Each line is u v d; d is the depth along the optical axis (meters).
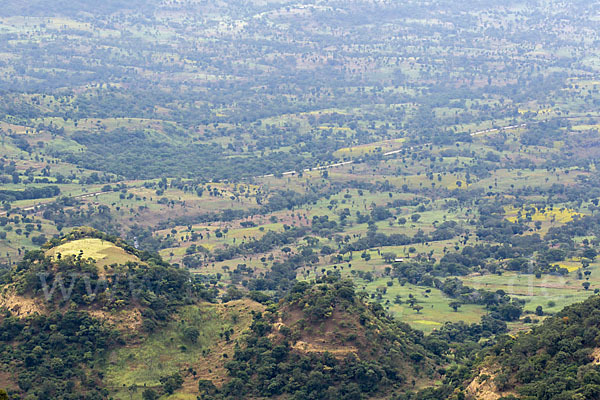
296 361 179.00
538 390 144.88
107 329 187.00
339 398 171.38
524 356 160.75
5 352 180.75
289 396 172.38
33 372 175.75
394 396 173.00
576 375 145.75
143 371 182.62
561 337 160.25
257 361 181.50
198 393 176.25
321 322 184.88
